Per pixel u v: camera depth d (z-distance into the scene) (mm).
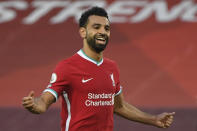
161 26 39938
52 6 41281
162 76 36594
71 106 10812
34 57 38062
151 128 28391
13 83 36500
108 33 10930
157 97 35094
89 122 10773
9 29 39906
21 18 40656
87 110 10727
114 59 38000
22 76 37000
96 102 10805
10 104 34500
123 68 37344
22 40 39219
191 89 35594
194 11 40812
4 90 35969
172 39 39156
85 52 11008
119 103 12148
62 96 10977
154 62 37625
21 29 39969
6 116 30828
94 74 10859
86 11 11070
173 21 40219
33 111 9812
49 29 40000
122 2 41281
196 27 39844
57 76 10703
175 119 30531
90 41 10820
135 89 35719
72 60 10859
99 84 10836
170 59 37750
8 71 37188
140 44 38812
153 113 32281
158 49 38500
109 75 11133
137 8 40969
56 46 38844
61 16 40781
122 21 40188
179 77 36375
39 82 36656
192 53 38062
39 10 41094
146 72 36938
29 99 9461
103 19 10859
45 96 10531
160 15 40625
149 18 40406
